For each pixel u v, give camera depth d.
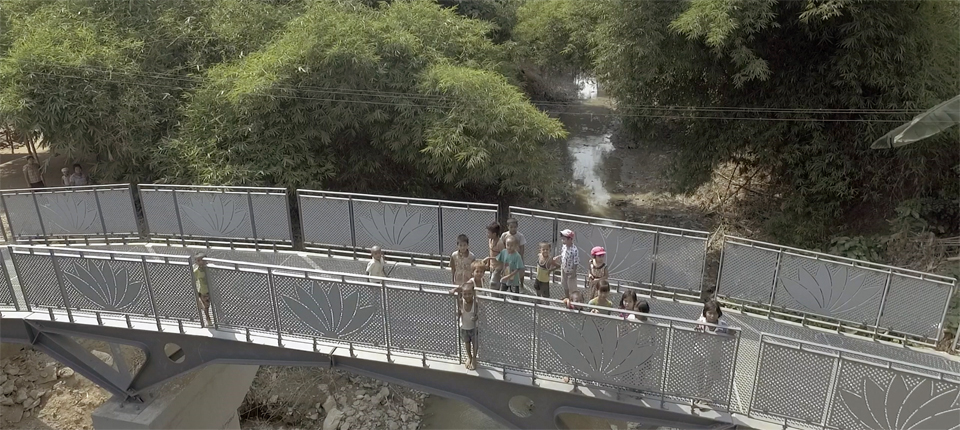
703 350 7.43
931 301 8.90
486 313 8.12
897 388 6.85
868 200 15.91
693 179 18.34
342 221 11.76
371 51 15.59
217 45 17.42
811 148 15.49
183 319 9.18
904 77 14.20
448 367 8.36
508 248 9.05
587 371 7.95
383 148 16.47
